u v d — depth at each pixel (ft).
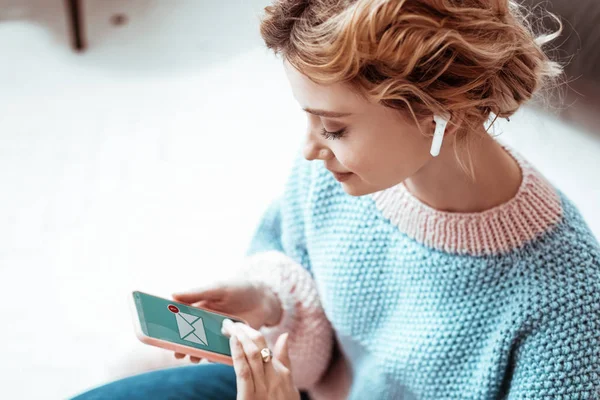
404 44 1.56
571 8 4.09
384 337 2.53
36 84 6.66
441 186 2.12
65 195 5.57
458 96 1.69
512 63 1.76
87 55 7.01
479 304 2.21
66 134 6.12
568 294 2.04
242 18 7.42
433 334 2.32
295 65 1.71
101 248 5.16
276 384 2.24
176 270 4.98
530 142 4.61
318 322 2.82
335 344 2.96
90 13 7.49
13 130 6.15
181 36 7.22
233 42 7.13
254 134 6.07
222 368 2.87
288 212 2.82
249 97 6.46
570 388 2.04
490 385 2.24
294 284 2.82
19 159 5.88
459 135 1.88
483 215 2.13
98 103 6.45
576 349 2.03
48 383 4.40
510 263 2.12
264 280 2.81
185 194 5.56
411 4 1.55
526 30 1.79
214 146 5.97
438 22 1.57
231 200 5.50
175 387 2.76
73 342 4.60
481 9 1.62
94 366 4.47
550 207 2.10
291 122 6.18
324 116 1.80
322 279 2.67
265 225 3.14
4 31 7.27
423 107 1.71
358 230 2.47
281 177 5.66
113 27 7.34
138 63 6.91
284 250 3.08
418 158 1.87
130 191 5.59
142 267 5.01
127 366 3.07
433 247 2.26
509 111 1.86
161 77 6.73
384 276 2.45
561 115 4.63
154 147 5.98
